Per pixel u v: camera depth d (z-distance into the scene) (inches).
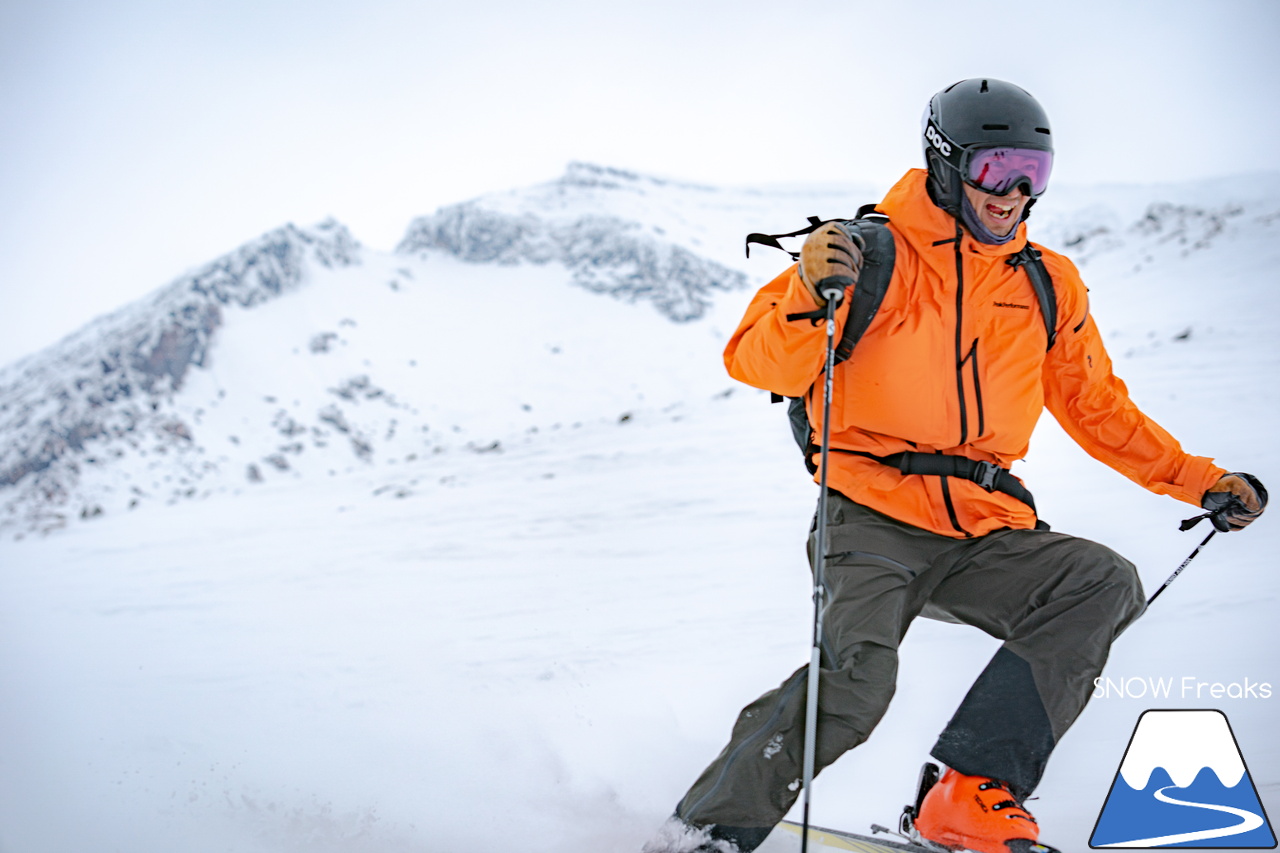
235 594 360.2
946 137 81.8
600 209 7253.9
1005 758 73.3
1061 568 79.5
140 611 346.3
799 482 512.1
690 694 160.1
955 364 83.4
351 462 3774.6
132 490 3152.1
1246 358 711.7
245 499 968.9
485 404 4503.0
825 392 77.4
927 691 149.4
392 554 421.7
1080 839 86.8
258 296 5265.8
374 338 5182.1
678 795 108.2
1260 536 267.4
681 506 462.0
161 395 4136.3
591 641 210.8
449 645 220.2
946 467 84.4
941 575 84.4
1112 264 1583.4
